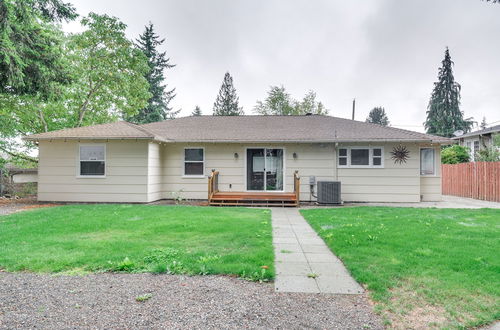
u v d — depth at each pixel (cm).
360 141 1180
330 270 402
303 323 264
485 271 379
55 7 1080
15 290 329
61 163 1199
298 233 644
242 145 1276
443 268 391
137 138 1123
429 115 4122
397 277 363
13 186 1523
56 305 295
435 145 1270
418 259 428
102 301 304
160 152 1285
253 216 823
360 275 369
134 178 1180
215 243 521
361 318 273
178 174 1290
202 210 923
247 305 298
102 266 398
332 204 1163
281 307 294
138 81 1911
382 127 1355
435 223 708
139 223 694
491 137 2041
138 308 290
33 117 1636
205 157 1285
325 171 1253
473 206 1094
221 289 335
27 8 953
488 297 311
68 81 1155
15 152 1675
